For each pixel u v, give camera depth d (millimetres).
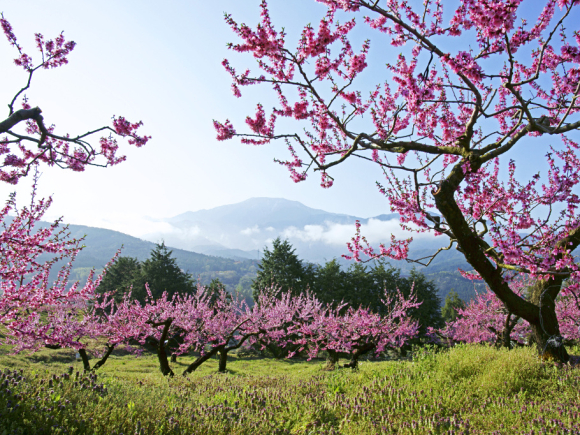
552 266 7891
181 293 51531
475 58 6703
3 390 4508
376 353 28328
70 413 4469
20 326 10102
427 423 5781
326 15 6926
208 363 29188
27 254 8414
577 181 8305
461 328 27062
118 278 60625
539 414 6039
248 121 7859
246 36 6250
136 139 7605
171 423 4820
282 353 40062
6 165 7895
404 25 6844
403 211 8742
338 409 6871
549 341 10430
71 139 6402
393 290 50594
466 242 9039
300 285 50719
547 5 6793
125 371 21328
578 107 7395
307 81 6867
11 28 7309
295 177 8867
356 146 7453
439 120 9773
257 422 5633
